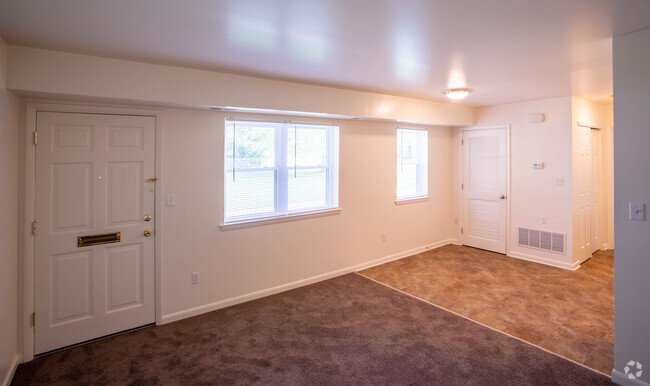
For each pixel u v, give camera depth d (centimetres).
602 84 379
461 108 538
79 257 288
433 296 386
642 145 225
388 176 504
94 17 193
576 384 237
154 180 317
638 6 185
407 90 410
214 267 355
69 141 280
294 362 265
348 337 301
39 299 272
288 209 411
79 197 286
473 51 262
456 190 599
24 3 175
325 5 182
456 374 248
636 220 230
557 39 237
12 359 250
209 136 347
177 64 289
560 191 471
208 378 246
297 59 279
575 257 472
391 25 210
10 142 242
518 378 243
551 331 308
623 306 237
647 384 227
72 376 248
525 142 502
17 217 260
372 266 489
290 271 409
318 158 437
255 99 337
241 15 193
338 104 397
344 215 456
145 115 312
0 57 221
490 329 312
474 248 576
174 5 180
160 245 322
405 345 287
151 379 245
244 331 312
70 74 252
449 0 177
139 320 316
